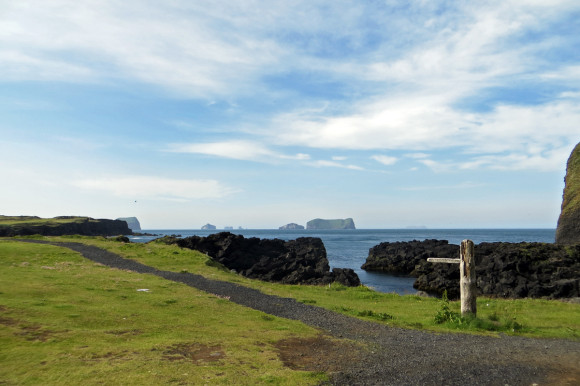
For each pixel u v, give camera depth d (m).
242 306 19.92
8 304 14.87
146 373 9.16
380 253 86.44
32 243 40.53
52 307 15.19
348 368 10.77
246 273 58.69
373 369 10.76
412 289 50.50
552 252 53.28
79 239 50.09
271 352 11.92
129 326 13.81
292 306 20.91
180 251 41.81
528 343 14.16
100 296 18.62
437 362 11.55
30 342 10.88
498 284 42.59
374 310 21.27
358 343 13.73
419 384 9.68
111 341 11.77
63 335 11.80
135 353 10.71
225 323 15.72
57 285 20.42
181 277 28.17
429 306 23.28
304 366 10.76
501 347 13.49
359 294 27.73
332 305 22.02
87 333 12.30
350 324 17.17
